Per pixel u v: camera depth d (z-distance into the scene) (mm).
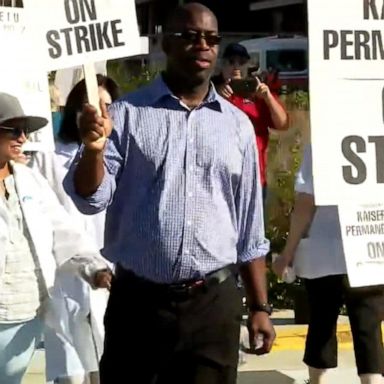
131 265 5789
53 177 7547
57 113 9070
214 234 5785
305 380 10008
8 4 7312
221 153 5785
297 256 8133
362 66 6082
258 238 6027
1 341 6234
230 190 5867
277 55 23766
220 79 11742
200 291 5785
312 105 6039
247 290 6105
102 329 7508
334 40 6047
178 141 5758
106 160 5699
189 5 5832
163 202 5715
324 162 6066
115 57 6156
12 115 6184
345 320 11742
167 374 5910
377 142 6117
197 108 5824
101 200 5523
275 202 12859
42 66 6121
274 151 13352
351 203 6105
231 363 5902
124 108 5785
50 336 7340
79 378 7504
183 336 5801
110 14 6145
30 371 9609
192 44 5766
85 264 6617
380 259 6164
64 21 6117
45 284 6301
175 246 5719
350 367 10453
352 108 6090
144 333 5824
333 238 8008
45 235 6340
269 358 10664
